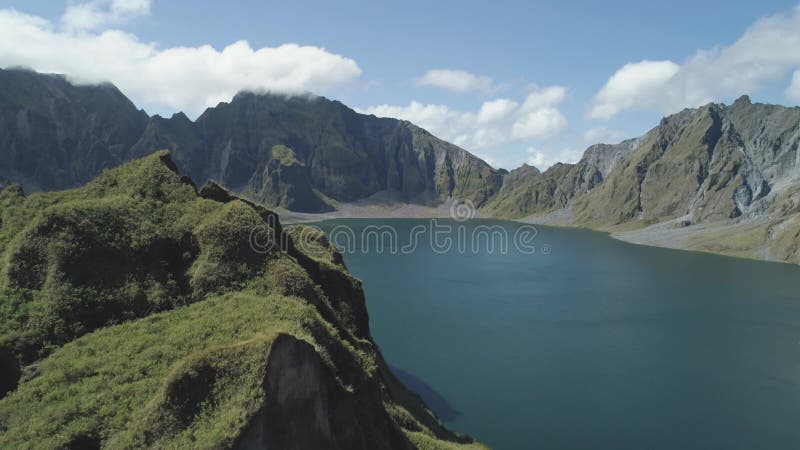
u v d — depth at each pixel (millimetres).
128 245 58531
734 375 99312
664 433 77625
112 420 38812
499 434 76750
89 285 53469
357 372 51625
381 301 155625
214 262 59312
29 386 42906
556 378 97000
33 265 53781
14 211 64375
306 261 80250
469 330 126500
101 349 46875
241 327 48375
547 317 138500
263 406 36688
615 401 87875
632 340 119562
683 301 157000
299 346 40406
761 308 148625
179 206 67438
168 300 55312
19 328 48781
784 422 81312
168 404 37281
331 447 39781
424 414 71938
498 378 96750
